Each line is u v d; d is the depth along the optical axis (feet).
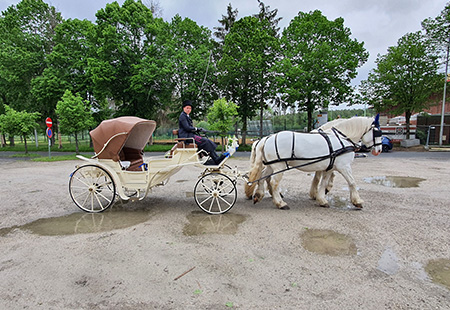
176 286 9.51
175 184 27.43
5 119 55.47
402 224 15.38
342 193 22.86
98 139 17.63
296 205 19.45
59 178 31.04
